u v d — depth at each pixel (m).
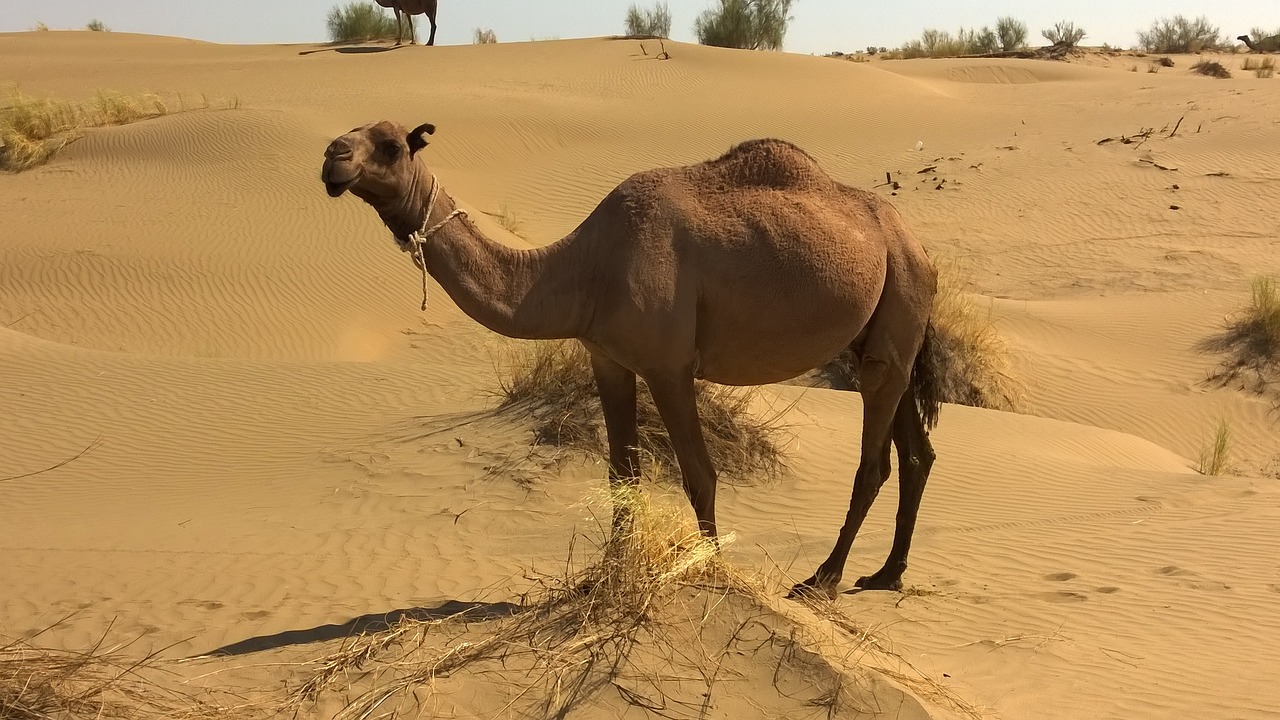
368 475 11.77
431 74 47.62
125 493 12.07
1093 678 5.89
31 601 7.55
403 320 22.75
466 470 11.49
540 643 5.29
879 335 7.22
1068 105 42.09
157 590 7.82
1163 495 10.99
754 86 45.31
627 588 5.42
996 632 6.72
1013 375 19.56
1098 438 15.30
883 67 60.97
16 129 33.09
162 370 17.20
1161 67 67.25
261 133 32.47
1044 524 9.92
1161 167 32.88
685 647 5.20
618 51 53.41
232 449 13.55
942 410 15.66
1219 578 7.87
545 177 35.12
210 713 4.90
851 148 37.59
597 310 6.32
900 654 6.16
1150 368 20.31
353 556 8.98
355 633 6.16
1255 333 20.92
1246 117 36.88
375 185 5.91
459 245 6.09
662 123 39.56
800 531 9.87
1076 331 21.80
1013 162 34.66
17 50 63.41
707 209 6.49
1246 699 5.59
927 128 39.53
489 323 6.22
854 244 6.76
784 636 5.21
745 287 6.41
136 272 23.56
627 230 6.33
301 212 27.27
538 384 12.98
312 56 55.28
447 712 4.84
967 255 27.64
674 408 6.38
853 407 14.68
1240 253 26.45
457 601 7.02
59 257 24.06
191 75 49.69
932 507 10.73
